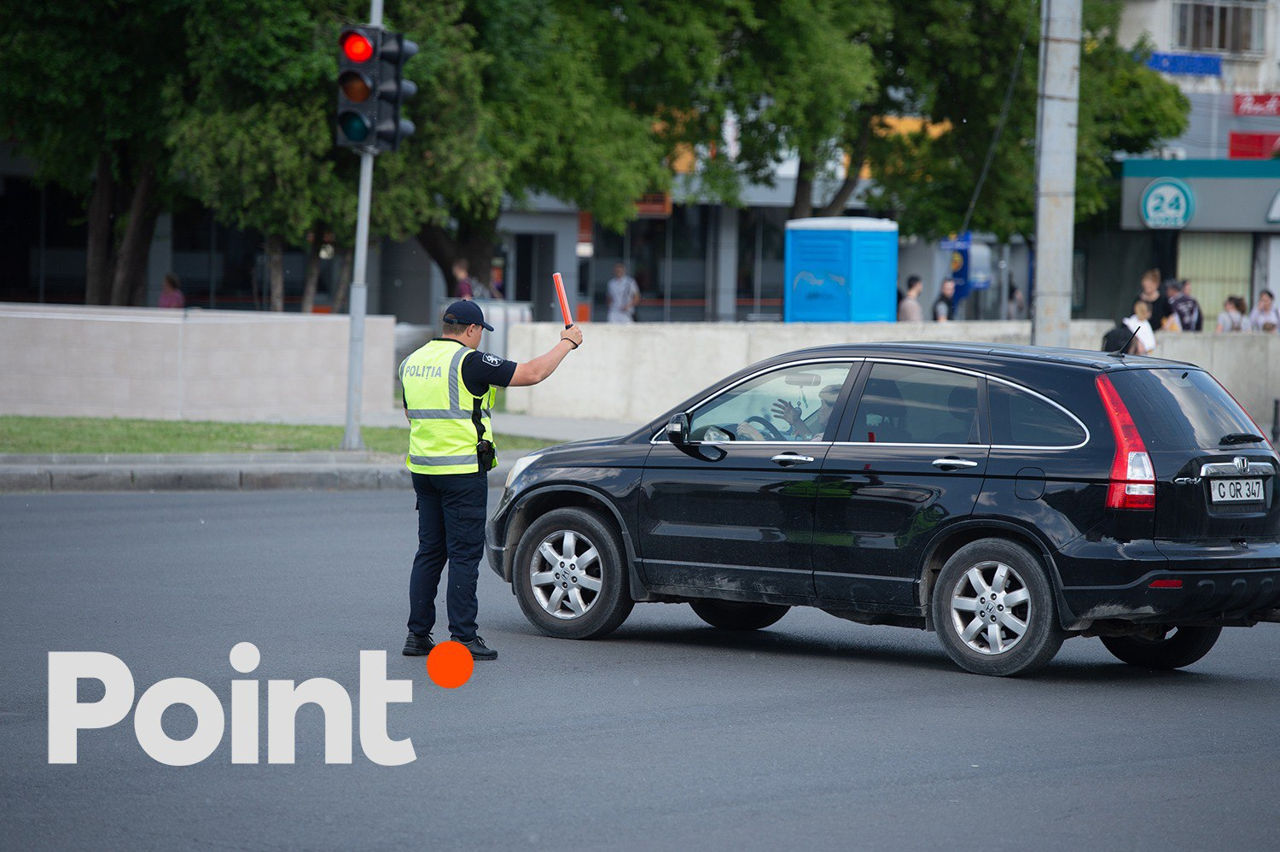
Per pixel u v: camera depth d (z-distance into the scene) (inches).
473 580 1177.4
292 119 3189.0
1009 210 5315.0
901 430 1169.4
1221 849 749.9
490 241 4114.2
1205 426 1141.1
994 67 4758.9
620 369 3048.7
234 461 2337.6
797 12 4069.9
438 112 3334.2
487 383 1162.6
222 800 810.8
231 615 1315.2
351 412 2413.9
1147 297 2795.3
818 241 3316.9
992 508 1122.7
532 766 881.5
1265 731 994.1
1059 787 853.2
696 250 6840.6
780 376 1228.5
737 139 4507.9
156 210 3796.8
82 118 3496.6
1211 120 6929.1
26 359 2874.0
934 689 1102.4
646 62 4065.0
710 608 1352.1
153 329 2859.3
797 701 1058.1
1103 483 1097.4
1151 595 1087.6
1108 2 5118.1
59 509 1963.6
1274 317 4025.6
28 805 797.9
